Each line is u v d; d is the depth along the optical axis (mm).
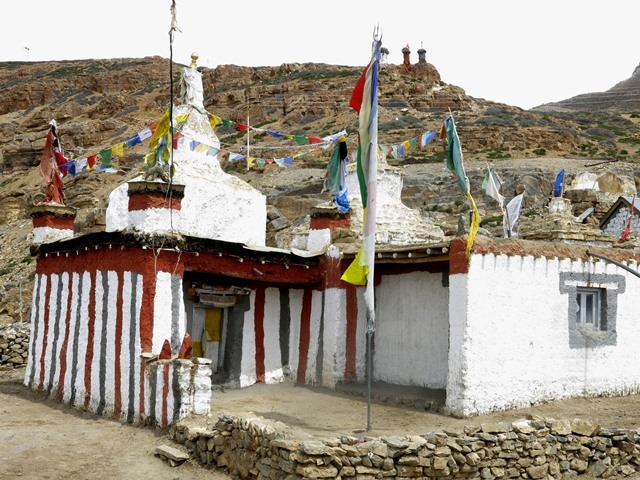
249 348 18188
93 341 16719
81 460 13039
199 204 17734
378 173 20500
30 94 111500
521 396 15008
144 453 13344
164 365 14344
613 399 16391
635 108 115250
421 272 17000
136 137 18188
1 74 125625
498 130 72062
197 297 17281
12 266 51531
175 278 15750
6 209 70250
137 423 14938
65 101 108375
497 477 12117
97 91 112875
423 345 16797
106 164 19203
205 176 18438
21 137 96812
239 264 17000
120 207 18312
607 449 13203
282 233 21984
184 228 17344
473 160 62656
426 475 11539
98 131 91000
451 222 43094
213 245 16375
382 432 12633
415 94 85812
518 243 15188
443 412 14516
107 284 16453
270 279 17547
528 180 49750
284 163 19641
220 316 18094
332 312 17859
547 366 15508
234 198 18562
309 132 75625
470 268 14367
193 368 14031
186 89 19797
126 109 98375
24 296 42531
